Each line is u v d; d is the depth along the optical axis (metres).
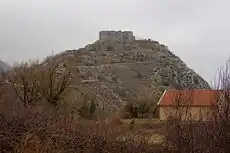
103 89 100.00
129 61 146.38
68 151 11.94
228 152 9.38
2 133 11.55
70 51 139.62
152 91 107.44
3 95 17.12
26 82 37.84
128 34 170.00
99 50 151.88
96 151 12.71
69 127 13.52
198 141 9.88
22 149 10.75
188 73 142.62
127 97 97.94
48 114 14.93
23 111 14.24
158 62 148.50
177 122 10.29
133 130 16.95
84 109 45.44
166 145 10.80
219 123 9.61
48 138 11.80
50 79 42.34
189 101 10.45
